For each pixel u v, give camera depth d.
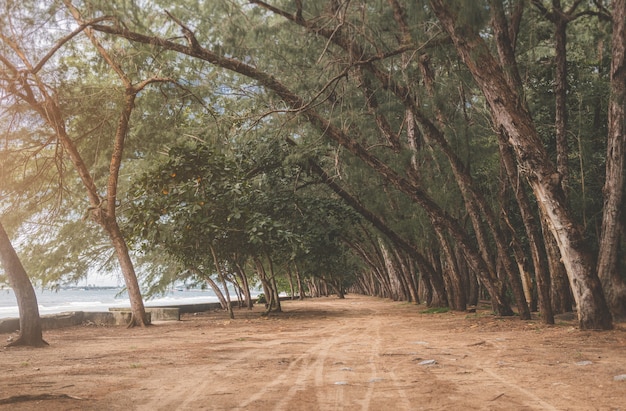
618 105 13.23
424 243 26.59
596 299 12.88
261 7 15.66
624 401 5.72
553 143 20.75
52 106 17.62
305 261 25.09
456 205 21.03
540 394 6.20
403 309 28.83
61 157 19.72
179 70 20.23
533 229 15.48
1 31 14.36
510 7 13.60
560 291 18.61
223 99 21.88
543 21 16.75
